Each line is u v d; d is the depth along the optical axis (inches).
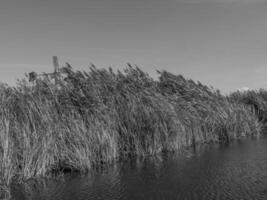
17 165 732.0
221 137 1243.2
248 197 603.5
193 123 1159.0
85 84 959.6
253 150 1001.5
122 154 933.2
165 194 634.8
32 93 863.1
